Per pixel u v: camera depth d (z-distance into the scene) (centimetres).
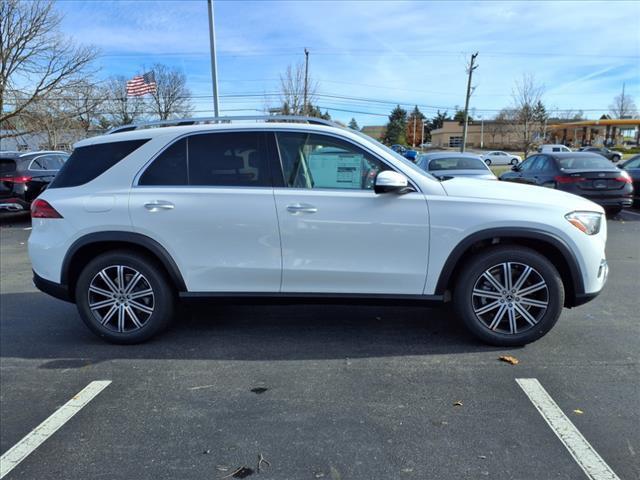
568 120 7912
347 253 387
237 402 323
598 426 287
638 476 245
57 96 2478
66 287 416
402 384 342
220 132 402
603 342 405
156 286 409
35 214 421
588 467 252
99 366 383
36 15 2256
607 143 5512
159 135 408
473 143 8394
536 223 373
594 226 385
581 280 384
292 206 385
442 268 384
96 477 254
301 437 283
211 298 402
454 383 341
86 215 400
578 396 320
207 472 255
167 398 331
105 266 409
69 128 2816
